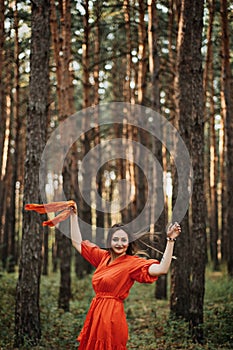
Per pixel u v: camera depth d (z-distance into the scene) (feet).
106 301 15.47
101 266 16.06
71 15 47.60
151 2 41.88
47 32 28.96
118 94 71.82
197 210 29.27
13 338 27.45
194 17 29.53
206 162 88.38
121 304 15.58
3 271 55.47
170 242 14.79
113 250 15.92
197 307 29.30
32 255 27.61
